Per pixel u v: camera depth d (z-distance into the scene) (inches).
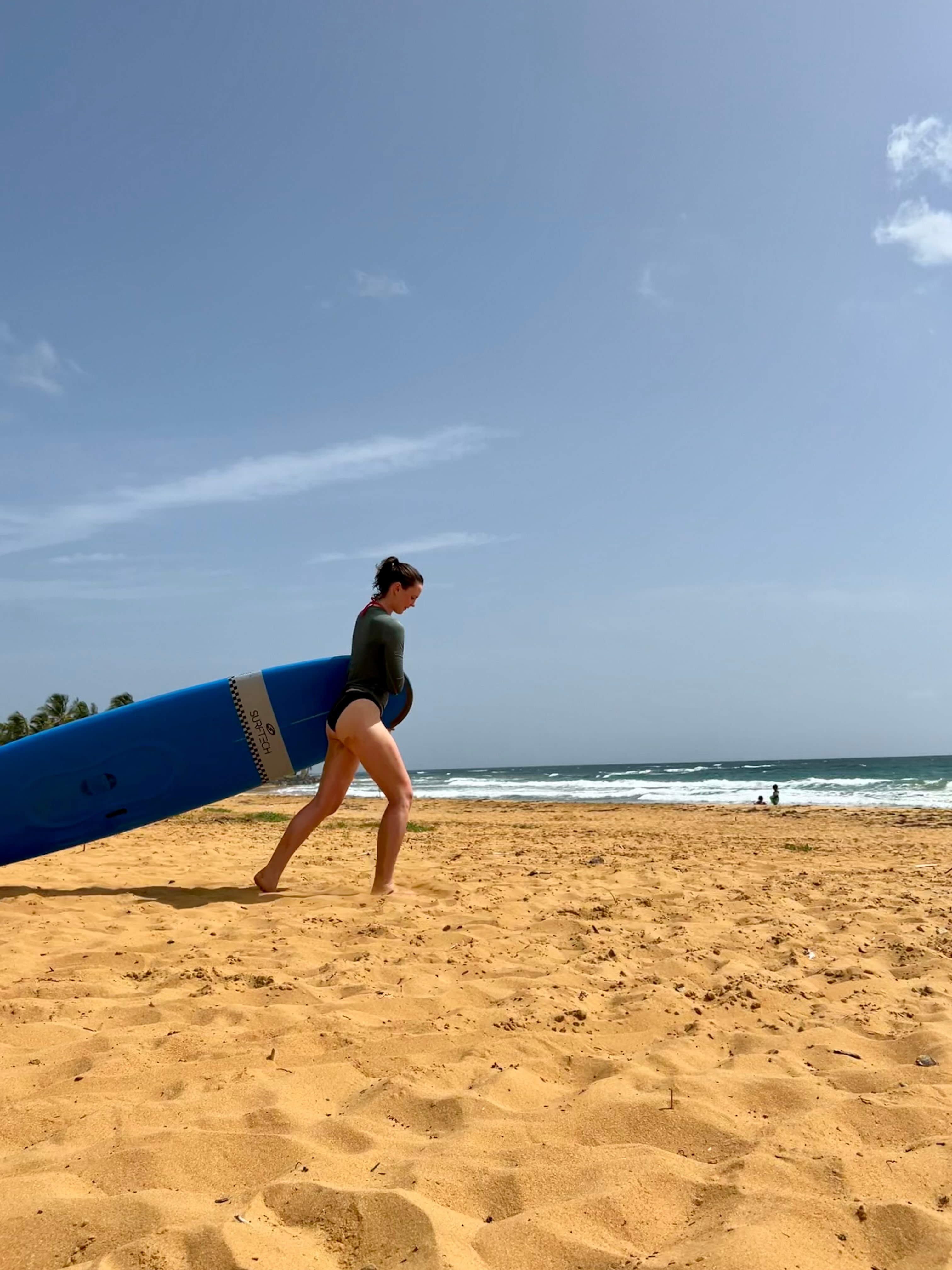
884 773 2098.9
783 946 180.2
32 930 191.0
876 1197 77.6
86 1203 74.4
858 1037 124.3
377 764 239.5
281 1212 73.9
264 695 255.3
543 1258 68.6
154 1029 123.5
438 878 270.7
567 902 227.9
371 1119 94.7
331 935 185.6
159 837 436.5
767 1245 67.3
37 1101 97.8
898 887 261.4
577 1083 109.0
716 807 909.2
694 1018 133.5
